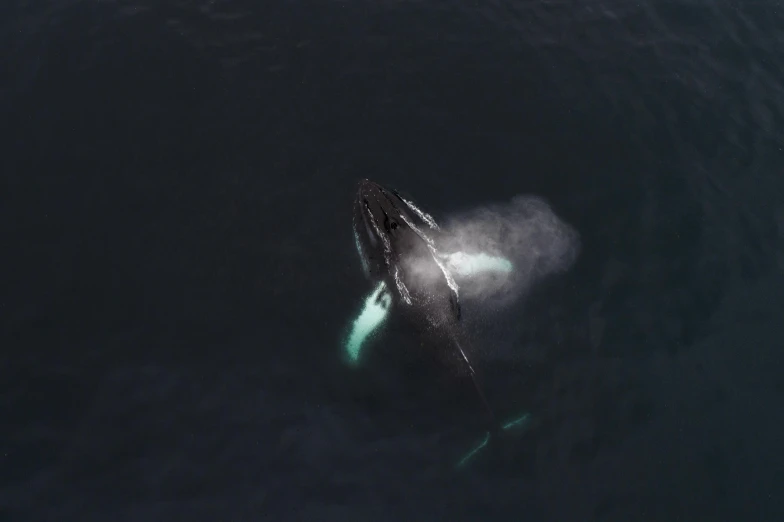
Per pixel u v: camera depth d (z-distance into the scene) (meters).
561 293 21.45
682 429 19.06
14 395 19.03
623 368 20.14
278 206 23.36
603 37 30.17
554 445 18.80
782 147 26.33
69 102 26.03
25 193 23.31
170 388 19.47
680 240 23.00
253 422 19.02
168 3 30.08
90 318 20.62
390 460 18.50
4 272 21.34
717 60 29.75
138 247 22.22
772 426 19.14
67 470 17.95
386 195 22.44
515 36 29.66
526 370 19.97
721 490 18.00
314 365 20.02
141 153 24.64
